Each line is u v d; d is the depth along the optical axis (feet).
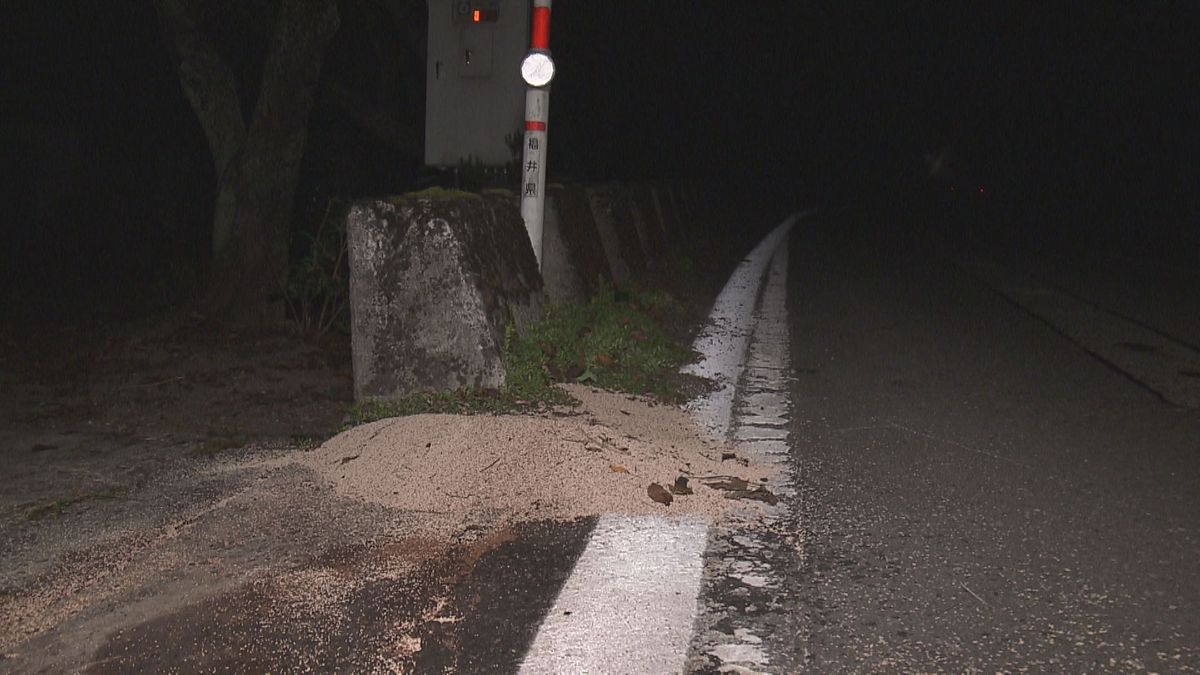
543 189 27.73
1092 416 24.14
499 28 37.50
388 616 13.07
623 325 29.84
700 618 13.28
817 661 12.29
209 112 31.12
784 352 30.48
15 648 12.19
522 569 14.55
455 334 22.24
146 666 11.80
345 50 48.03
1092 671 12.17
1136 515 17.38
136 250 41.78
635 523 16.30
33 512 16.26
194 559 14.66
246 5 36.19
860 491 18.24
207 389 24.08
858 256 63.67
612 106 64.54
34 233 40.65
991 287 49.49
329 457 18.54
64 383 24.32
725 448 20.54
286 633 12.59
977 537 16.22
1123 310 42.65
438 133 38.47
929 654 12.51
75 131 42.60
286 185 30.96
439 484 17.28
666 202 54.75
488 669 11.85
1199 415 24.45
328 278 30.04
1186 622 13.46
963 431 22.41
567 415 21.16
